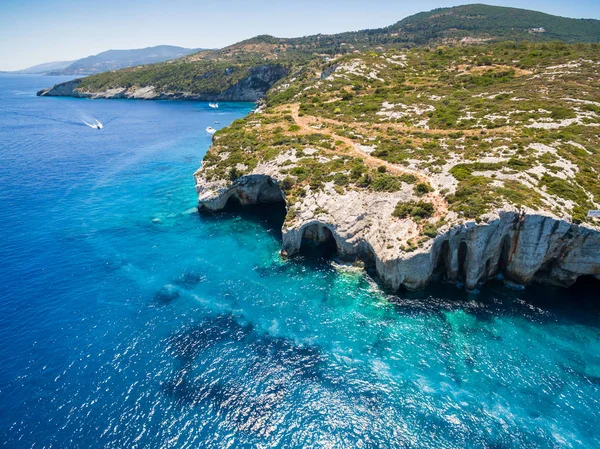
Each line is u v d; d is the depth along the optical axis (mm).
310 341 36688
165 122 158000
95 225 61594
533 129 61969
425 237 42125
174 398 30828
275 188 69062
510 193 42625
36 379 32438
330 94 105062
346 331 37844
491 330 37688
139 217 64875
